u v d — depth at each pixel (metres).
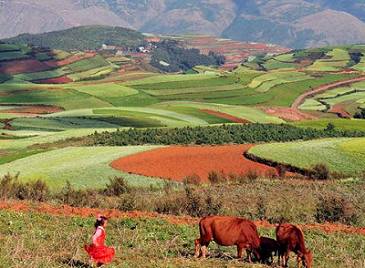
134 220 51.41
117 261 33.88
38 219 49.19
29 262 31.45
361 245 45.72
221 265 33.47
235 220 34.09
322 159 119.31
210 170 113.25
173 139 156.88
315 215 64.19
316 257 39.94
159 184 98.50
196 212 61.75
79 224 48.50
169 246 40.12
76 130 190.25
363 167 112.88
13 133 196.12
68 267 31.61
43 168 117.06
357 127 195.12
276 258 35.75
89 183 101.81
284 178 103.75
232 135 160.12
